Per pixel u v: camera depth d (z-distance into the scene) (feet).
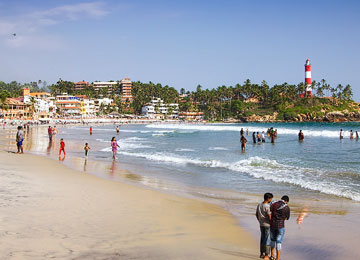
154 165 77.87
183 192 48.98
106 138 188.24
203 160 85.97
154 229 29.86
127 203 39.17
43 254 22.17
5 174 53.88
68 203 36.81
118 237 26.94
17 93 613.93
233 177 62.13
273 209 25.21
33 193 40.65
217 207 39.93
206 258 23.75
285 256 25.49
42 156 85.71
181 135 217.15
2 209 32.32
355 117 631.15
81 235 26.68
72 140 167.02
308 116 634.02
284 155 95.86
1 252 21.95
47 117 502.38
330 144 132.57
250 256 24.94
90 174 62.34
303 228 32.30
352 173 64.39
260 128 297.33
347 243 28.12
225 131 264.93
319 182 55.88
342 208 40.04
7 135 189.57
